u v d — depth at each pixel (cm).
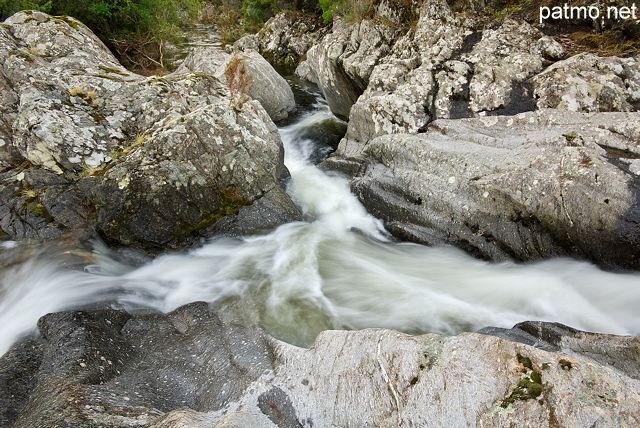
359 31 943
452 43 720
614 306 383
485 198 462
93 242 500
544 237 431
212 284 466
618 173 386
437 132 591
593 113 500
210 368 320
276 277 477
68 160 538
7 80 633
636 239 371
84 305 411
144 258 510
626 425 174
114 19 1170
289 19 1759
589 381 193
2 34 700
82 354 316
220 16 2283
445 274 476
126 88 614
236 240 541
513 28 703
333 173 714
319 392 258
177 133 518
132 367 331
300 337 379
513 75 622
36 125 527
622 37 646
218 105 560
